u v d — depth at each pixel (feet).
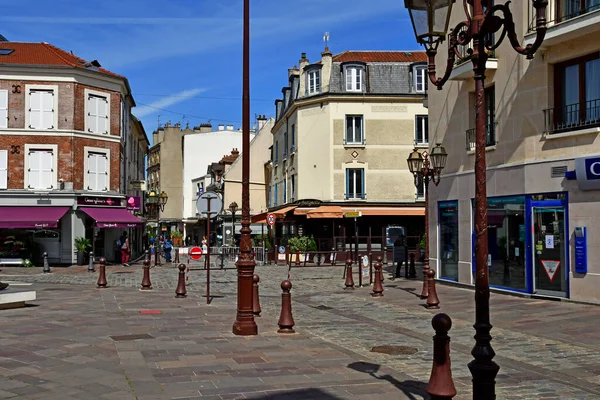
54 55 110.83
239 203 185.78
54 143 105.70
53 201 104.63
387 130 124.98
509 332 36.29
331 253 110.01
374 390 22.67
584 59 48.65
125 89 121.49
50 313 43.24
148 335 34.22
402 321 41.75
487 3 19.01
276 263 112.27
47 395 21.43
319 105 125.80
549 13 50.29
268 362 27.40
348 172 124.67
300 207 123.44
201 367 26.25
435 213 68.13
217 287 68.54
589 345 32.04
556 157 49.32
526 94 52.70
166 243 121.60
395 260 77.05
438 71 67.82
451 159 65.10
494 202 56.90
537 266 51.42
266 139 187.42
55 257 105.70
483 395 18.22
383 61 129.29
